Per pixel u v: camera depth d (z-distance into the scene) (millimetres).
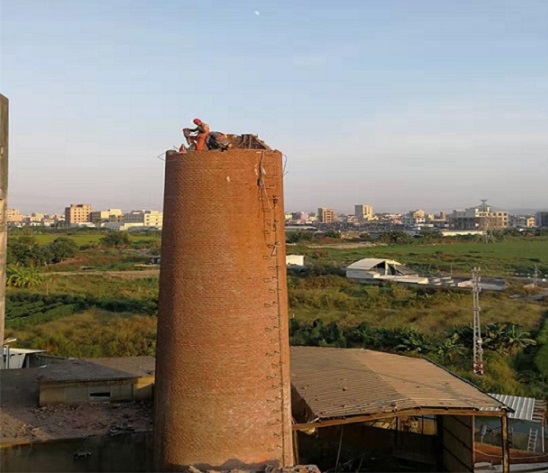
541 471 23797
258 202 17141
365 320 55875
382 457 25156
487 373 38781
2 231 16953
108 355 41594
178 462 16672
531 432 28125
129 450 20141
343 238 184250
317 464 24266
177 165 17062
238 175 16875
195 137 17828
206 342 16641
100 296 67812
